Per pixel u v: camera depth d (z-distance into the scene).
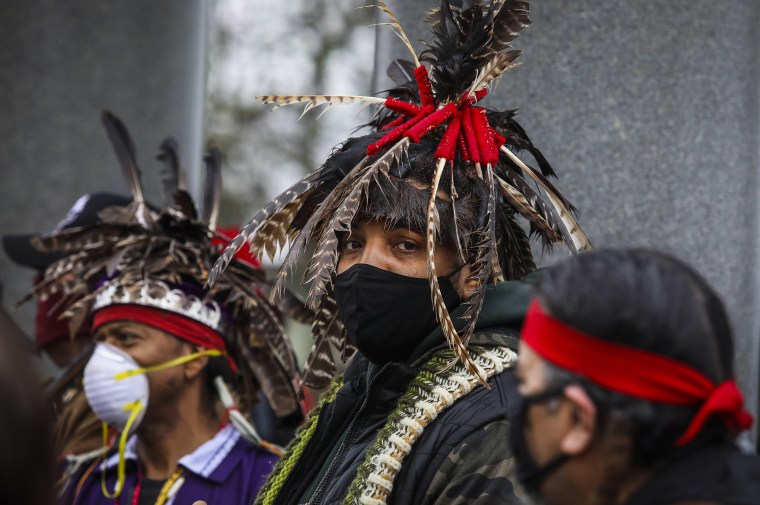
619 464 1.42
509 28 2.31
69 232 3.30
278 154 10.30
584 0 3.37
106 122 3.61
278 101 2.42
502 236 2.37
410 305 2.21
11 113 5.33
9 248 4.19
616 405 1.41
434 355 2.20
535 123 3.35
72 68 5.38
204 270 3.17
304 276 2.32
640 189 3.35
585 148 3.34
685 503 1.38
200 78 5.60
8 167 5.32
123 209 3.32
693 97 3.39
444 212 2.21
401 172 2.21
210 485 3.06
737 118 3.43
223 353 3.21
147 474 3.16
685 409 1.41
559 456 1.46
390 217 2.18
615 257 1.47
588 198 3.34
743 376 3.46
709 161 3.39
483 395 2.08
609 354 1.41
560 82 3.36
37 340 4.01
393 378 2.20
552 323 1.46
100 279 3.30
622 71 3.36
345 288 2.24
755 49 3.47
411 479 2.05
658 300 1.42
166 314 3.12
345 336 2.57
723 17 3.43
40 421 1.29
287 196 2.33
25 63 5.36
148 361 3.10
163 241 3.23
